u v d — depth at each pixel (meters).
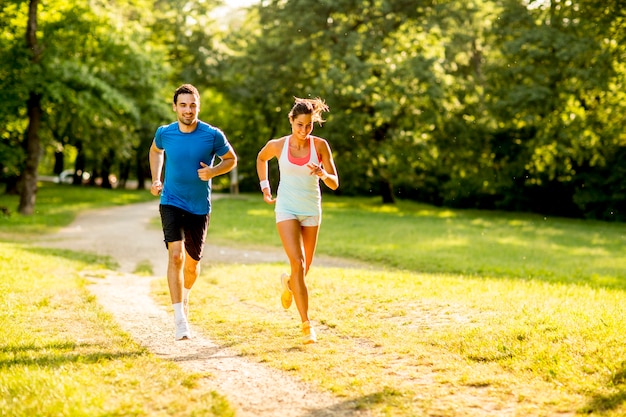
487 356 4.76
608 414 3.52
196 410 3.65
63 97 23.84
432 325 6.03
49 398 3.75
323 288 8.30
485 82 32.78
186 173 5.56
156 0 37.97
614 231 25.53
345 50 32.66
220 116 47.38
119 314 6.86
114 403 3.74
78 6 23.33
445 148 33.47
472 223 26.89
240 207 31.53
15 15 23.47
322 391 4.09
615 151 30.23
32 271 10.15
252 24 42.88
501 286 8.95
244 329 6.05
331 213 30.05
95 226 22.44
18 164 24.44
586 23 17.36
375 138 33.44
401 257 14.94
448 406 3.76
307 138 5.47
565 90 24.73
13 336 5.48
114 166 47.53
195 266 5.92
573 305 6.73
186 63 39.06
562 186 35.81
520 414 3.62
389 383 4.23
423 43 31.81
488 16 31.23
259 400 3.93
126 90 26.69
